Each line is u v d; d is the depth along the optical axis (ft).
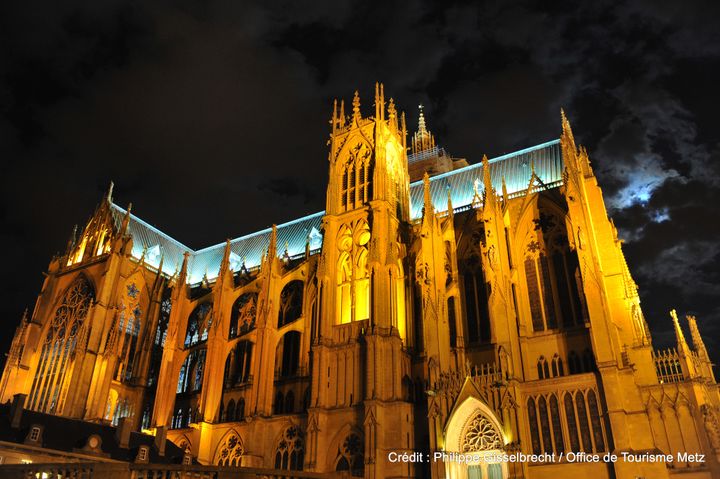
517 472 163.94
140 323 299.79
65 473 89.86
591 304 176.45
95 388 258.78
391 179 253.03
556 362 189.88
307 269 255.50
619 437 158.92
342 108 276.41
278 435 216.74
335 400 205.67
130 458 205.16
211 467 97.45
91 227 325.62
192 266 349.61
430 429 181.06
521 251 213.05
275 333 240.53
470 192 262.88
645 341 177.17
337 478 115.55
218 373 244.83
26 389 282.36
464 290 219.20
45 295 306.35
